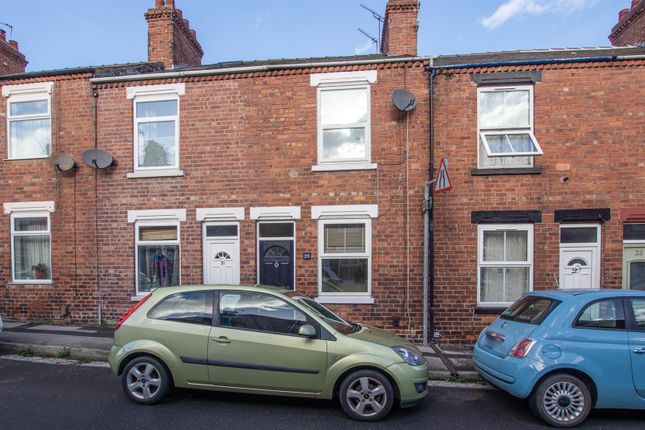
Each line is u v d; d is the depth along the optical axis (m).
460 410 4.64
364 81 7.87
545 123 7.50
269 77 8.07
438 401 4.91
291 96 8.01
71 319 8.47
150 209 8.28
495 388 5.38
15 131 8.92
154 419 4.23
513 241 7.64
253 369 4.40
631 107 7.38
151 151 8.52
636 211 7.27
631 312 4.39
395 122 7.78
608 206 7.34
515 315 4.94
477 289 7.55
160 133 8.52
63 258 8.55
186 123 8.25
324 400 4.82
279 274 8.00
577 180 7.41
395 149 7.75
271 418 4.30
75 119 8.59
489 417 4.46
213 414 4.38
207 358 4.47
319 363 4.32
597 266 7.40
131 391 4.62
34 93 8.79
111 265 8.39
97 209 8.45
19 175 8.73
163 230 8.41
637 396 4.17
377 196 7.75
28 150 8.90
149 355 4.64
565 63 7.46
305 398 4.88
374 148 7.80
